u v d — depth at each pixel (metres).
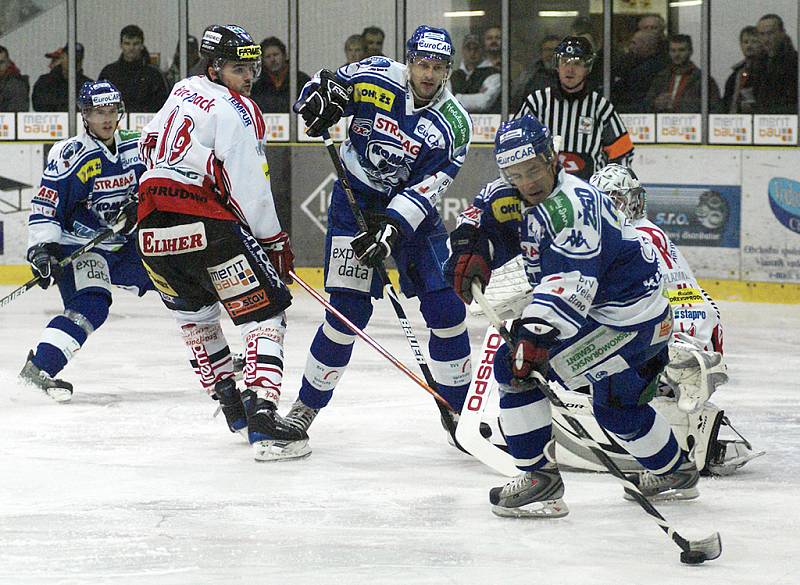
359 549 10.15
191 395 16.98
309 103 13.42
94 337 21.89
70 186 16.56
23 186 29.88
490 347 13.16
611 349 10.80
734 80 27.73
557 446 12.91
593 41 28.89
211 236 13.11
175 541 10.35
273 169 29.78
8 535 10.52
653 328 10.82
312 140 29.94
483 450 12.73
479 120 29.78
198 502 11.63
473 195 29.03
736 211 26.86
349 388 17.45
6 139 30.86
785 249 26.45
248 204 13.06
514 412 10.97
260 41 30.50
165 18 30.69
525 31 29.34
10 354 20.19
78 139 16.64
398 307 13.59
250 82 13.45
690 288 12.73
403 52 30.17
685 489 11.66
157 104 30.95
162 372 18.69
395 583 9.27
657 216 27.64
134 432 14.74
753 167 26.66
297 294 28.16
